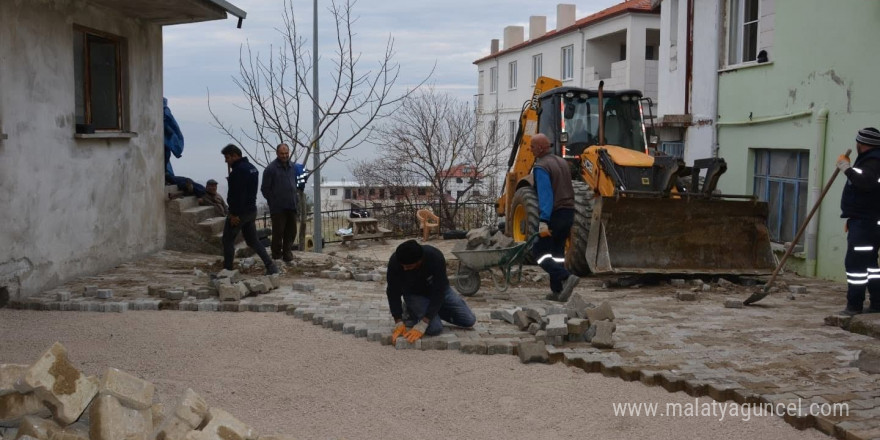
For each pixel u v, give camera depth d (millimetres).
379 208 23578
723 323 7480
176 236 12414
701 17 14906
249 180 9773
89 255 9938
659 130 16266
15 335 6871
